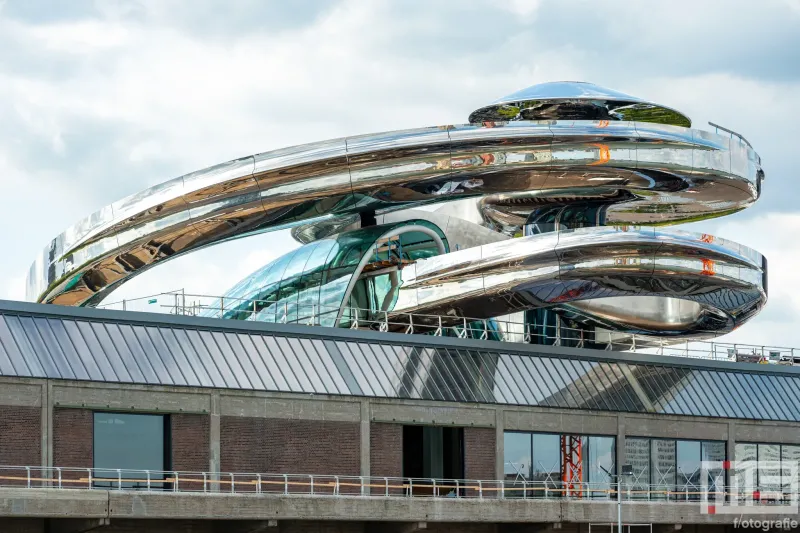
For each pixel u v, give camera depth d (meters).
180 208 112.81
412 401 103.69
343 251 121.19
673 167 116.88
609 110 121.06
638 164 116.19
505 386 109.62
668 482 116.62
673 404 118.25
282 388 97.81
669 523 106.50
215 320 98.50
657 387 118.56
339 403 100.19
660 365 120.44
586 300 124.19
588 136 115.38
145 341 94.38
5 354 87.69
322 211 115.81
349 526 94.44
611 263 115.12
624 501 104.06
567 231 115.25
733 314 124.50
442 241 126.50
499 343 112.50
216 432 94.38
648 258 115.50
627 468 102.31
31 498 78.38
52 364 89.12
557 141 115.06
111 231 114.00
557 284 115.69
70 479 85.88
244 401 95.94
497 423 107.88
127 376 91.56
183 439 93.25
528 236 115.69
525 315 127.56
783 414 124.38
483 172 114.94
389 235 121.50
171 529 86.69
